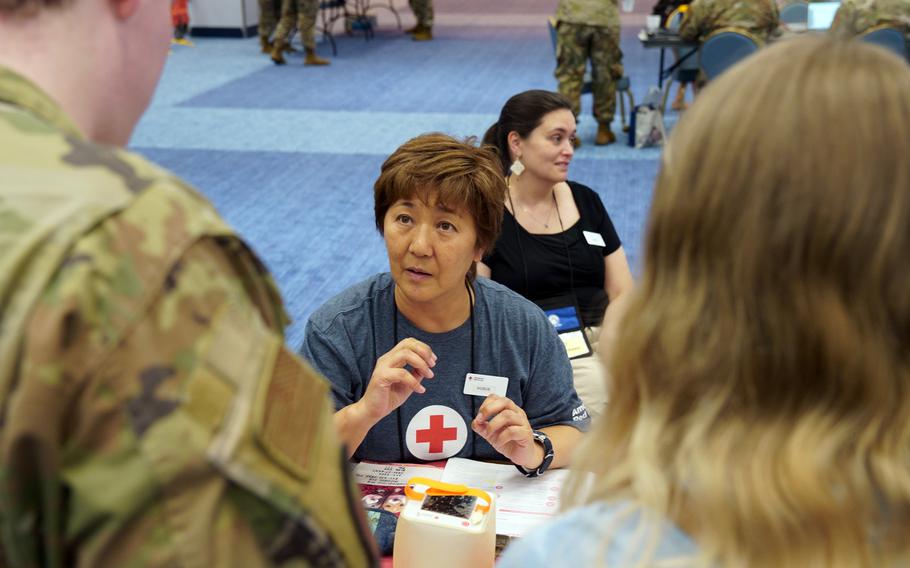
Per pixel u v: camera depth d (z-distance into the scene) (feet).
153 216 1.69
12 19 1.87
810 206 1.72
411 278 5.32
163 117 24.56
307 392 1.86
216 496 1.61
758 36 19.52
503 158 8.76
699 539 1.81
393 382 5.07
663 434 1.88
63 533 1.61
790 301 1.75
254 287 1.88
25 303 1.54
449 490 4.46
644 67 30.37
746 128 1.79
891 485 1.72
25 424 1.53
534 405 5.82
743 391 1.82
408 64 32.19
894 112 1.73
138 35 2.08
